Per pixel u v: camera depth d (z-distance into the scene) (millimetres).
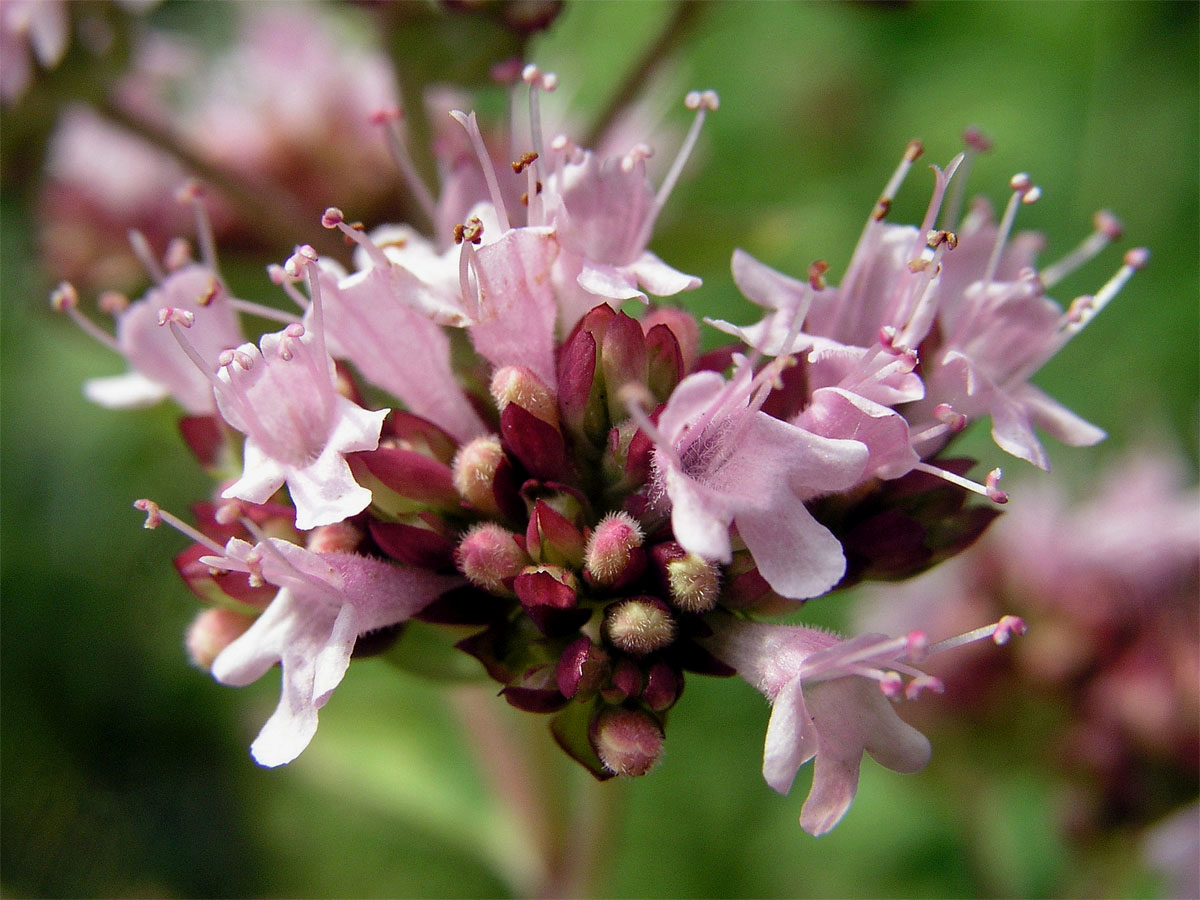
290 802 105
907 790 78
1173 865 69
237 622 51
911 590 74
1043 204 95
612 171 48
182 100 79
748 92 97
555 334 49
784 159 97
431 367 49
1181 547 71
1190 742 68
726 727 86
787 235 71
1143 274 93
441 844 99
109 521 100
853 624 78
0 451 101
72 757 105
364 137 75
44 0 63
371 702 77
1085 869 72
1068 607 70
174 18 84
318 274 45
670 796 87
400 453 47
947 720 71
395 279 47
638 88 68
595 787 69
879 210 48
